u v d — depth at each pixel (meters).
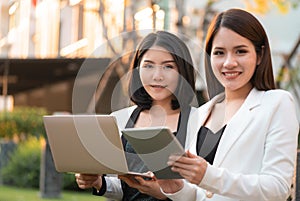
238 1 11.52
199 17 11.98
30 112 17.80
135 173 3.48
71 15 12.67
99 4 11.16
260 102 3.55
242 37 3.54
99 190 3.88
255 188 3.35
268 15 12.14
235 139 3.50
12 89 15.88
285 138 3.45
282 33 12.38
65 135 3.45
